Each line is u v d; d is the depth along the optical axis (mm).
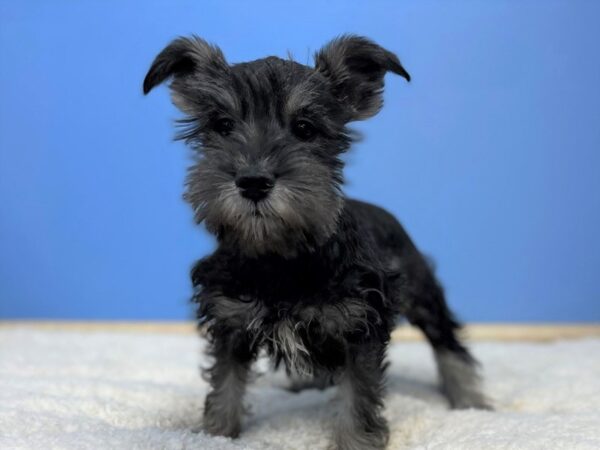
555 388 352
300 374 288
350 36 298
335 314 259
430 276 365
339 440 269
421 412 306
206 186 247
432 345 365
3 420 266
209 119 279
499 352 454
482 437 255
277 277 260
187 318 545
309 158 254
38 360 414
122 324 548
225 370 289
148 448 238
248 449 251
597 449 235
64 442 238
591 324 530
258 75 271
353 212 294
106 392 331
